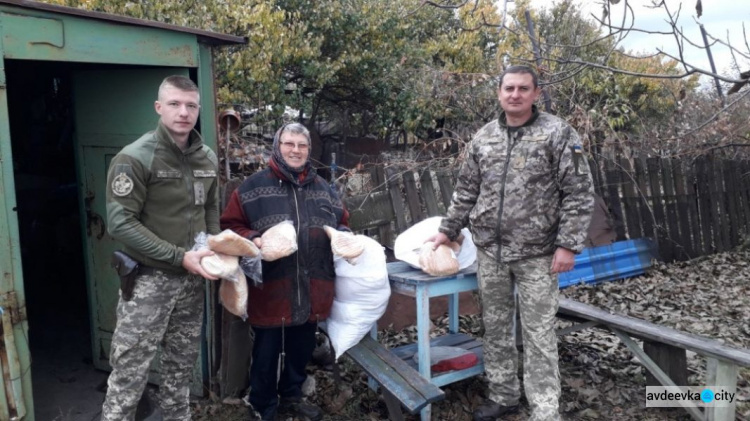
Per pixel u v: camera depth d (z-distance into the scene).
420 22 10.27
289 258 2.96
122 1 6.61
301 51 8.54
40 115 5.53
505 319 3.26
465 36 9.71
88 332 4.79
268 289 2.96
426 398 2.81
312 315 3.06
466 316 5.05
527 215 2.99
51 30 2.73
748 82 3.14
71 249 5.79
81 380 3.89
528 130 2.99
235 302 2.75
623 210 6.74
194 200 2.73
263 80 7.94
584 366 4.09
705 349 3.08
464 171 3.28
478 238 3.19
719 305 5.52
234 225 3.04
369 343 3.34
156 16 6.84
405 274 3.37
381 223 4.93
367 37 9.65
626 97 8.36
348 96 10.47
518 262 3.05
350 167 10.48
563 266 2.93
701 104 7.75
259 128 8.34
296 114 10.20
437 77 8.21
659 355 3.53
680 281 6.32
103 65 3.54
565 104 6.89
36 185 5.60
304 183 3.07
